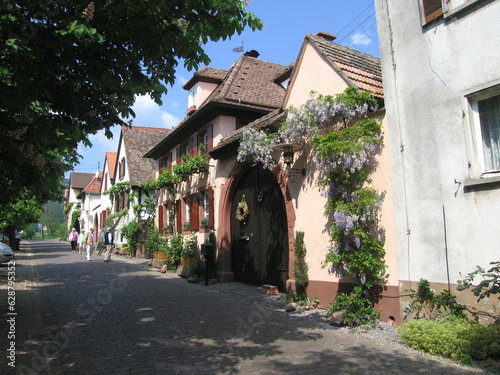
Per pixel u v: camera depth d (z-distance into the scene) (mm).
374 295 6637
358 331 6082
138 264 18703
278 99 14086
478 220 5184
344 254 6617
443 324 5148
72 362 4852
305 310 7832
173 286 11492
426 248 5812
